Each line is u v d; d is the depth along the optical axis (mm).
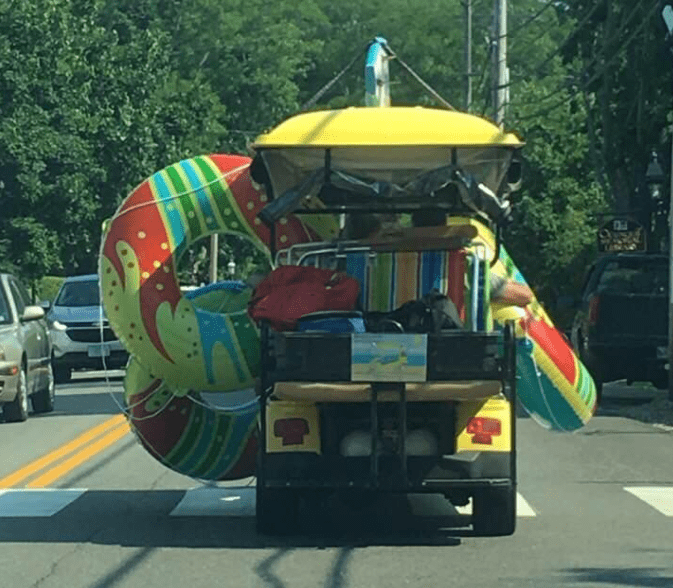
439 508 12977
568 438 19109
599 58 31203
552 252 44656
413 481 10969
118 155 45406
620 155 31578
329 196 11625
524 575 9883
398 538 11406
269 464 11047
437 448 11039
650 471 15609
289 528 11484
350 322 11070
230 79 71812
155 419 13000
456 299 11711
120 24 67125
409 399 10844
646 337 24531
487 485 11016
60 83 42781
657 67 29375
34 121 41375
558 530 11750
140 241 12500
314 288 11203
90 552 10820
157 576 9906
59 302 31656
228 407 13094
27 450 17500
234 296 12992
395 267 11742
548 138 45125
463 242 11672
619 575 9867
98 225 43875
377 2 81562
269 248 12547
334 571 10062
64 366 30875
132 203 12578
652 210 34250
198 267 60781
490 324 11727
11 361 20891
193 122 52750
